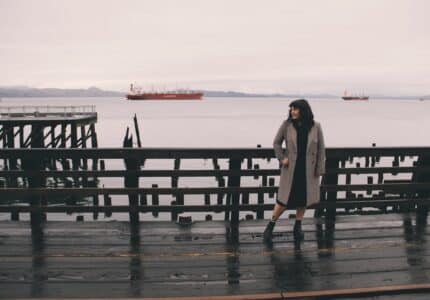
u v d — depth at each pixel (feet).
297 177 15.25
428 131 189.37
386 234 16.71
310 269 13.33
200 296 11.52
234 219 18.15
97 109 550.77
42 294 11.54
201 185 72.02
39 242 15.47
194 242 15.62
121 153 16.92
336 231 17.02
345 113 443.73
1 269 13.12
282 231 16.97
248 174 17.66
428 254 14.69
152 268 13.32
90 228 17.12
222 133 179.73
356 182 68.03
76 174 17.17
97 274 12.84
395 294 11.93
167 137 160.86
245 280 12.53
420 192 19.24
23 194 16.97
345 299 11.66
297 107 14.87
